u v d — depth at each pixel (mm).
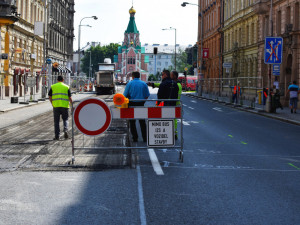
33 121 18719
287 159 10234
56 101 12805
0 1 31453
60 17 68500
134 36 172375
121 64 175000
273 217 5672
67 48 77125
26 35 44938
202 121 20375
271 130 17203
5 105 28062
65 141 12445
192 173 8359
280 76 33281
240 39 48531
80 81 62594
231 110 29781
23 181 7539
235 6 50375
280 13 35031
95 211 5836
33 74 48406
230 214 5773
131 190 6980
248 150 11570
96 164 9039
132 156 10070
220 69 58031
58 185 7277
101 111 9180
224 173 8414
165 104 12258
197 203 6277
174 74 12570
